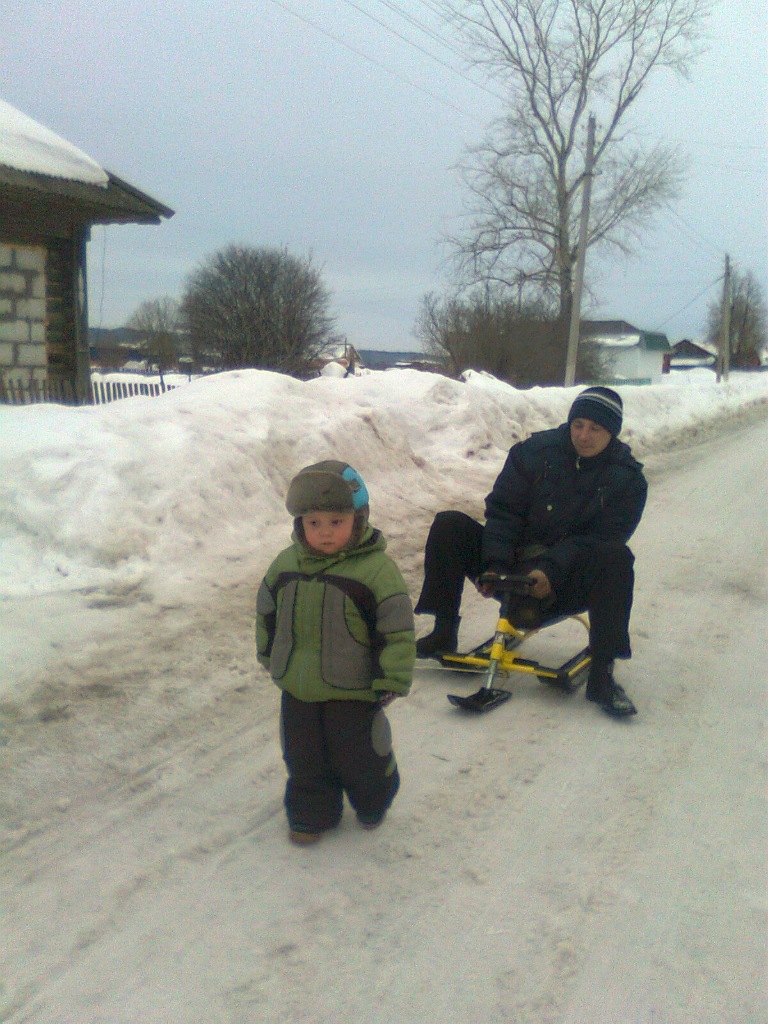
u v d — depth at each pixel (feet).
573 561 13.19
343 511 8.82
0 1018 7.03
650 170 113.70
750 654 16.52
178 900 8.64
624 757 12.08
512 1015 7.24
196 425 23.39
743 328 300.40
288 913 8.49
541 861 9.49
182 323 149.59
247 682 14.06
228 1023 7.07
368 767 9.48
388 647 9.05
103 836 9.71
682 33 105.91
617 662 15.93
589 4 104.88
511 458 14.20
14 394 35.37
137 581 17.94
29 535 18.06
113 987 7.43
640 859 9.57
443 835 9.97
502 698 13.74
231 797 10.69
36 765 11.09
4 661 13.80
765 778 11.56
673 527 28.45
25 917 8.29
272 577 9.49
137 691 13.41
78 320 39.50
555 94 110.01
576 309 87.86
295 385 30.66
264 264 132.67
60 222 38.22
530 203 113.80
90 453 19.93
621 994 7.50
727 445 56.85
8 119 35.81
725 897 8.91
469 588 20.85
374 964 7.80
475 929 8.32
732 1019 7.24
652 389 77.25
